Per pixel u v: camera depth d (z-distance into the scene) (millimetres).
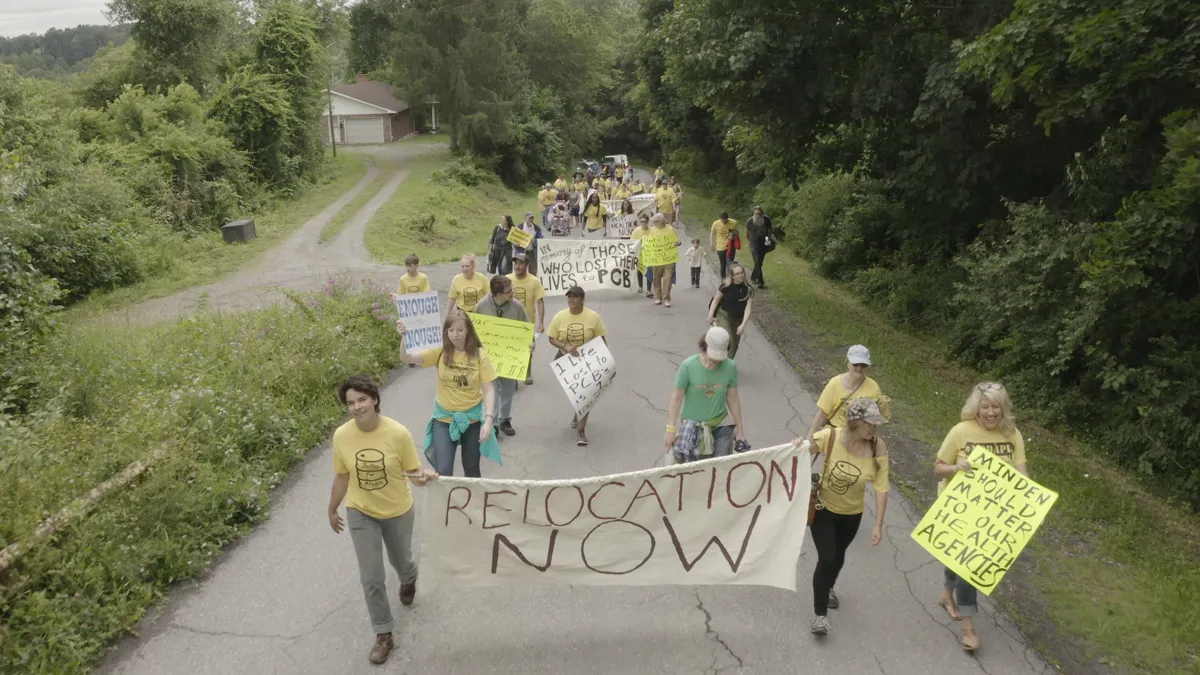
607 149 80125
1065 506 7340
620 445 8562
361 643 5227
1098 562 6359
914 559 6320
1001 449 5180
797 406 9945
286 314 11945
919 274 15875
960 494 5109
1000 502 5004
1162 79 8602
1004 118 12844
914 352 13414
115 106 29000
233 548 6426
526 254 17594
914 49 13195
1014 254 10891
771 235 18266
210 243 24125
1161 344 8812
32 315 9836
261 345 10109
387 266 21891
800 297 17438
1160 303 8930
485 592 5848
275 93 36125
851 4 14125
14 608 5035
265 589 5844
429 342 11320
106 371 8844
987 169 13398
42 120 21703
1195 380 8422
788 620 5508
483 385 6332
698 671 4973
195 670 4945
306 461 8180
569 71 63969
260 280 19859
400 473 5082
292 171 36938
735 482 5367
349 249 24578
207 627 5383
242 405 8312
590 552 5457
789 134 16453
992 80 11281
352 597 5762
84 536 5637
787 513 5352
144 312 16375
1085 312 9156
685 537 5445
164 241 21797
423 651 5152
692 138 43969
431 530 5305
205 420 7711
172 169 27375
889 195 19016
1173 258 8430
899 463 8188
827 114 15680
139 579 5719
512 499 5297
